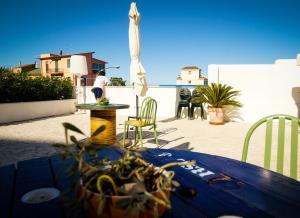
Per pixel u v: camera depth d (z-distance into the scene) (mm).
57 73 50625
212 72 10938
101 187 902
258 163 4875
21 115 10203
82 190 884
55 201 1132
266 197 1263
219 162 1830
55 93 12750
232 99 10891
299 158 4789
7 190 1248
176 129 8586
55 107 12203
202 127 9109
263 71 10602
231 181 1467
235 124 10008
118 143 1063
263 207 1156
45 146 5773
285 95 10516
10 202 1124
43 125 8891
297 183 1464
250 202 1203
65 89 13531
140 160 1067
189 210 1101
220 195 1271
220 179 1492
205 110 11508
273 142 6605
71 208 898
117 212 821
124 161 1028
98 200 840
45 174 1464
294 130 2105
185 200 1199
